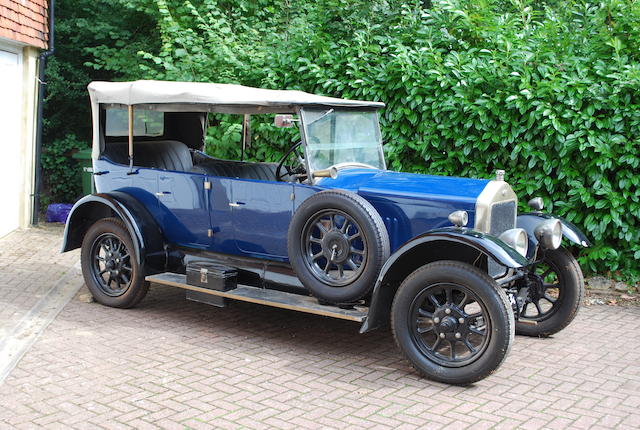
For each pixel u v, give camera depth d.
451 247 5.04
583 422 4.13
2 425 3.93
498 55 7.60
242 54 8.90
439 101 7.55
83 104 13.22
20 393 4.39
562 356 5.39
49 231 10.22
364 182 5.51
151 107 6.30
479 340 5.66
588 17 8.03
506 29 8.14
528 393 4.59
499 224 5.14
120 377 4.70
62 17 13.06
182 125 7.36
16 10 9.41
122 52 11.62
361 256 5.21
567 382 4.81
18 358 5.01
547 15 8.34
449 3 8.12
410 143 7.78
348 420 4.09
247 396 4.43
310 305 5.20
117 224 6.30
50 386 4.52
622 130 6.99
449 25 8.28
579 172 7.20
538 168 7.31
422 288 4.74
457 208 5.01
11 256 8.41
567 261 5.75
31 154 10.40
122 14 12.31
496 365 4.52
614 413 4.28
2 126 9.54
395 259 4.79
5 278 7.34
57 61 13.10
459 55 7.66
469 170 7.63
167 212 6.22
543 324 5.85
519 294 5.66
